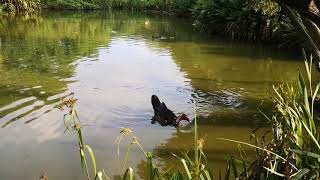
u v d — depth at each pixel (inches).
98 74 503.2
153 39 866.1
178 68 553.6
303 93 165.5
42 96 396.8
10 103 372.8
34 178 236.8
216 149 274.8
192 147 279.1
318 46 288.8
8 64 570.9
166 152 270.8
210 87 446.6
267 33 801.6
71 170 245.4
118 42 815.7
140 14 1640.0
